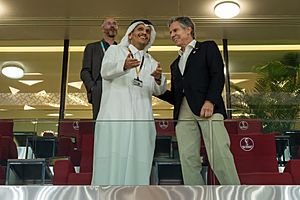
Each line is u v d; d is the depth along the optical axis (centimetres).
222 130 340
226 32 732
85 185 331
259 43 766
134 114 344
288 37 747
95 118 398
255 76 740
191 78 348
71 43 758
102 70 354
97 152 336
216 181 328
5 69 770
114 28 454
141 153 331
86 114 671
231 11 679
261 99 685
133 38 367
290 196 331
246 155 345
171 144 337
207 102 335
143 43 366
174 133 340
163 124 342
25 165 348
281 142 358
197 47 358
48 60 774
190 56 356
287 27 717
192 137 339
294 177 340
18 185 339
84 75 429
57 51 773
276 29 723
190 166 332
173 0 669
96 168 333
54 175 340
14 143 359
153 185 324
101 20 698
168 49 756
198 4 677
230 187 329
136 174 326
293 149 356
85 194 326
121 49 361
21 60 783
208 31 729
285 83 722
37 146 356
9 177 345
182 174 329
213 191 324
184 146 336
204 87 345
